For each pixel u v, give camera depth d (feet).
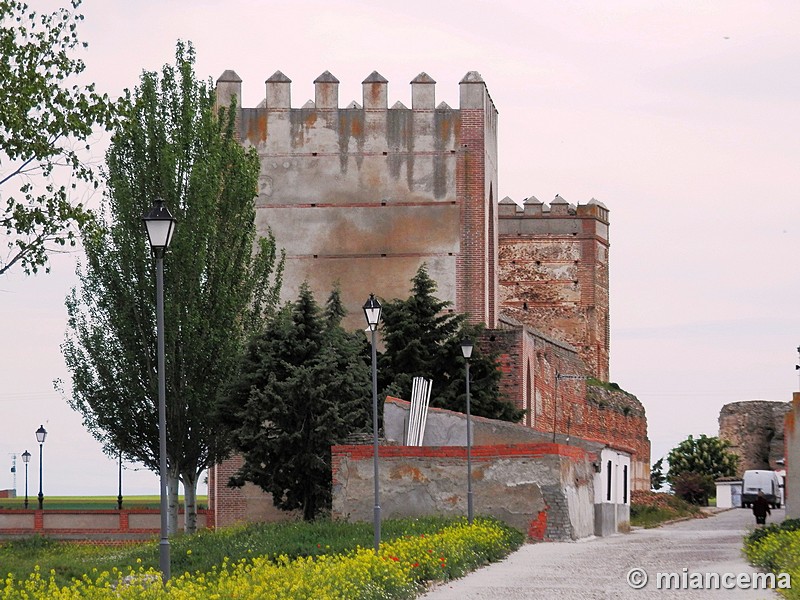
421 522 119.55
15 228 106.11
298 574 75.10
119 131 114.32
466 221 199.00
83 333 166.61
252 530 124.88
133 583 73.05
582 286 308.19
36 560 124.36
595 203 311.27
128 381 164.86
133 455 167.84
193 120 167.02
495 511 130.31
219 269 165.78
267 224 199.52
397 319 183.52
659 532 163.12
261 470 147.43
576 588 81.15
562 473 130.31
